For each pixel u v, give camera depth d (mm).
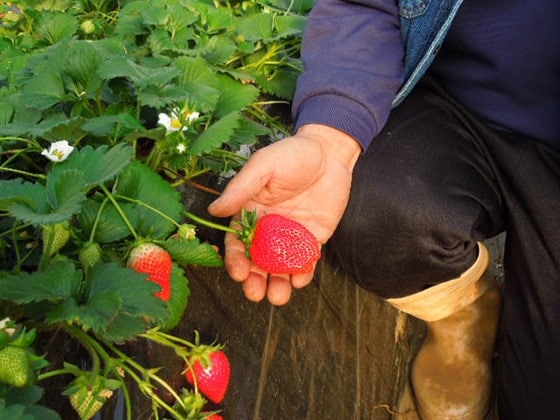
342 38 682
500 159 716
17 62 701
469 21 672
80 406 462
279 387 692
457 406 902
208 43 742
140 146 663
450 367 913
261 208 638
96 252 497
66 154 510
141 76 598
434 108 739
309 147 607
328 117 650
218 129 583
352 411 829
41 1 839
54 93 609
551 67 659
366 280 766
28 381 410
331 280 848
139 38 792
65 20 778
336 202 652
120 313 453
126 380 529
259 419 645
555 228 695
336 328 831
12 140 599
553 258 705
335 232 730
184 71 682
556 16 636
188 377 547
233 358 634
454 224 699
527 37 652
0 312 475
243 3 916
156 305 455
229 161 701
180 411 521
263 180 583
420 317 846
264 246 571
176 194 558
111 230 532
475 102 719
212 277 654
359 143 656
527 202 706
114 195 535
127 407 473
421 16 669
